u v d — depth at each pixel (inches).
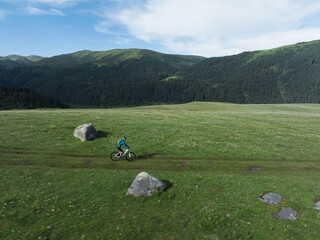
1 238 446.3
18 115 1569.9
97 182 727.1
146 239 469.7
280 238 488.4
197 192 687.1
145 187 659.4
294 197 668.1
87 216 545.3
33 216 532.4
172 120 1813.5
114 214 558.3
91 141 1115.9
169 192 674.8
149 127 1467.8
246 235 497.0
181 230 504.1
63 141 1091.3
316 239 486.6
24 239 449.1
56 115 1689.2
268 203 637.9
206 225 525.0
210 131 1465.3
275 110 3575.3
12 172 761.6
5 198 600.7
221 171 866.1
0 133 1109.1
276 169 904.3
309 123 2018.9
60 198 623.8
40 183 704.4
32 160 871.1
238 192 693.3
